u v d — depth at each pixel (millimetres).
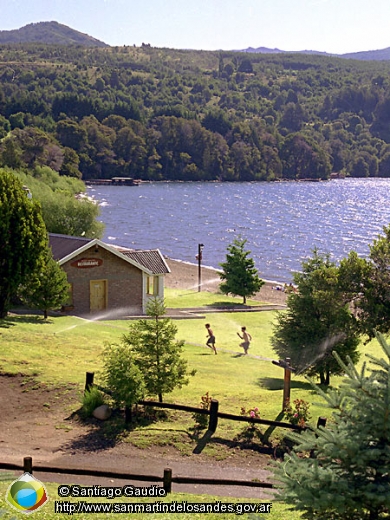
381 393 9195
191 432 18453
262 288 66625
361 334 27391
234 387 24422
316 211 159000
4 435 17719
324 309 27203
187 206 163000
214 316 46875
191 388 23125
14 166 142375
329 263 29109
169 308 49094
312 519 9469
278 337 29203
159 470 16078
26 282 33625
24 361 23797
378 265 26547
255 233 118312
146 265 45156
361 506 8930
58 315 38094
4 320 32438
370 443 9281
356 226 131375
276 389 25031
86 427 18562
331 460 9461
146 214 143625
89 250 42031
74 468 14258
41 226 33500
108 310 43125
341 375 27469
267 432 18578
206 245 103500
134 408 19844
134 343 20219
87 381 19906
